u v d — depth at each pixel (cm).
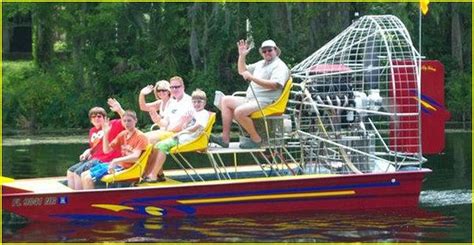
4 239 3216
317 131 3919
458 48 10425
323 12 9525
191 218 3534
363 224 3409
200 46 9800
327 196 3659
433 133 3903
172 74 10050
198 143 3628
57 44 11356
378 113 3650
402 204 3731
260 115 3700
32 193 3441
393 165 3919
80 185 3606
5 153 6306
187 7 10019
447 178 4572
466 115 9781
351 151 3878
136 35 10288
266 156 4234
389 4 9269
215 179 3994
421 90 3869
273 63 3716
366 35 4181
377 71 4022
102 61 10212
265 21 9425
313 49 9506
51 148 6800
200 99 3647
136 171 3569
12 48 12431
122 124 3638
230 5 9450
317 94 3834
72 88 10162
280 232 3269
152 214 3531
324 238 3173
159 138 3644
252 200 3584
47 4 10425
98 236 3244
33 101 9956
